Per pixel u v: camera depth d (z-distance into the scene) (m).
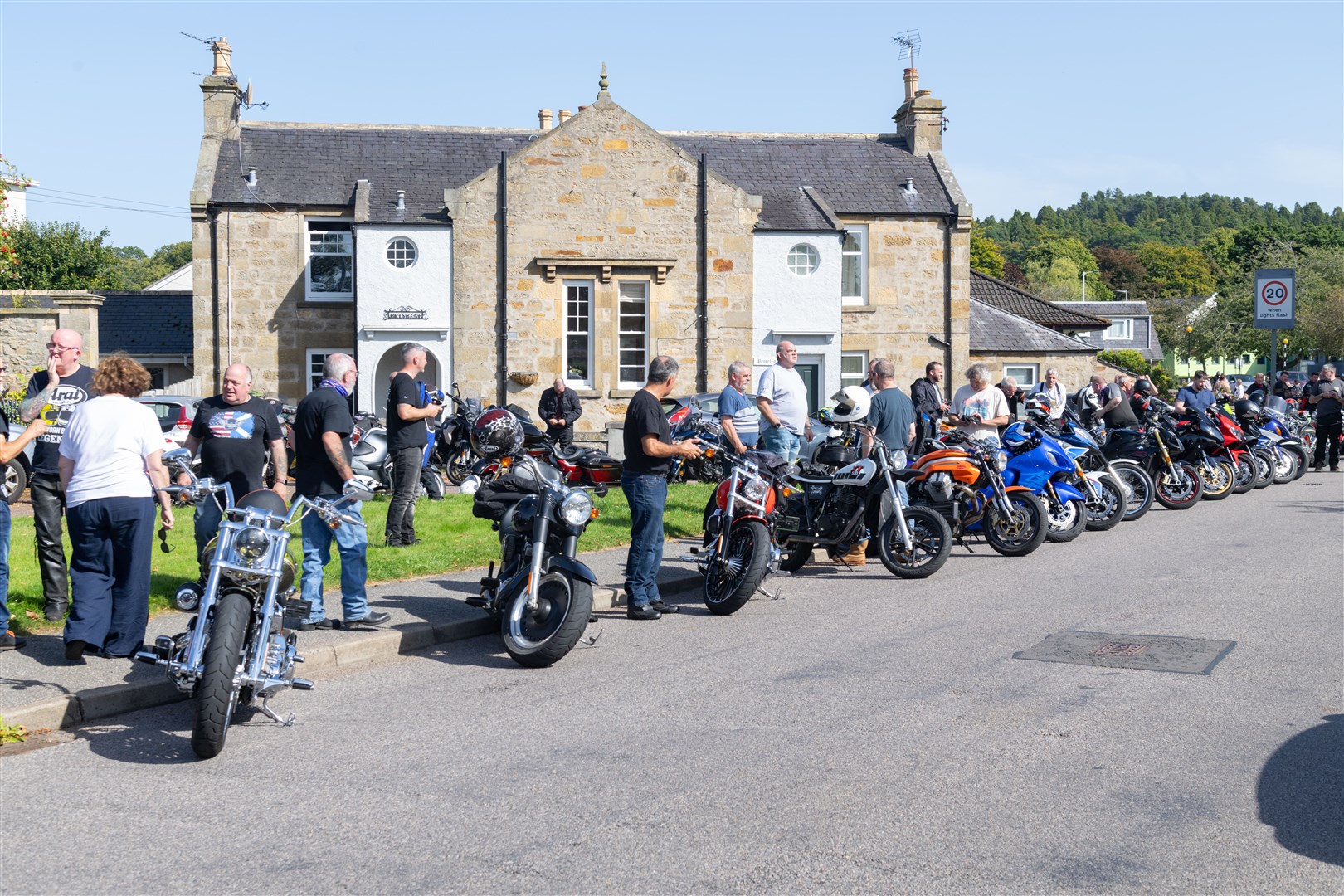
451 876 4.43
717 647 8.34
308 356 28.80
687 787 5.37
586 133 27.16
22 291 27.55
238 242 28.47
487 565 11.42
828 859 4.54
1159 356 77.31
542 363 27.14
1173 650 7.89
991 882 4.33
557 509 7.93
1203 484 17.31
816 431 20.61
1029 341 37.44
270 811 5.16
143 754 6.05
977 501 12.13
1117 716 6.39
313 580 8.53
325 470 8.50
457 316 26.98
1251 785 5.31
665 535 13.52
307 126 30.47
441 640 8.69
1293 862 4.48
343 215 28.70
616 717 6.57
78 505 7.10
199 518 8.28
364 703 7.00
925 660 7.79
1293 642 8.09
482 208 27.00
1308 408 25.98
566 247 27.14
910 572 10.98
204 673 5.88
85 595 7.18
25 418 8.50
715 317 27.69
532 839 4.79
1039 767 5.58
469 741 6.18
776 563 9.91
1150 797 5.18
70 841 4.81
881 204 30.97
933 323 31.31
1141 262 122.94
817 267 28.97
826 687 7.12
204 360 28.52
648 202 27.41
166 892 4.31
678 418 20.69
